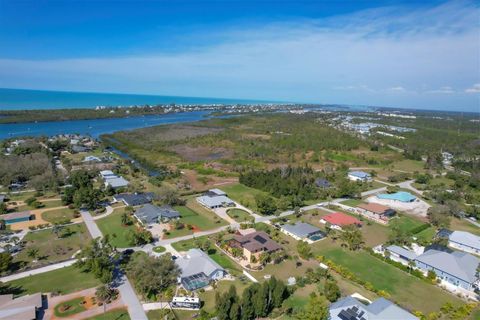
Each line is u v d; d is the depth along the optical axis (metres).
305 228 91.38
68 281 64.56
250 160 179.00
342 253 80.88
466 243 85.81
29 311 52.41
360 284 66.81
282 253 76.38
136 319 53.78
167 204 110.19
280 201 110.88
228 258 76.19
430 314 55.81
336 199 124.62
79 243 80.88
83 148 193.62
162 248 79.50
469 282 65.75
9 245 76.44
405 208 116.06
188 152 199.38
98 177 137.75
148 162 169.12
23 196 114.81
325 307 52.94
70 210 102.81
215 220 98.94
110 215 100.19
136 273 62.12
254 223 96.94
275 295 57.16
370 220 104.00
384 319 52.28
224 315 51.56
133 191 122.06
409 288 66.38
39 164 140.00
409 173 168.25
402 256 77.62
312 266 73.94
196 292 62.22
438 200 122.19
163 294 60.88
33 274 66.88
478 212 110.06
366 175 152.88
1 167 130.38
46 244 79.94
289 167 147.75
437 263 72.12
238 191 130.00
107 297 59.09
